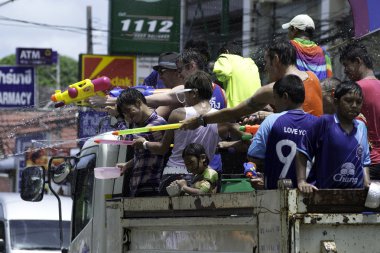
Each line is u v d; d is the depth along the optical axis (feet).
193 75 39.27
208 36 131.13
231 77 46.06
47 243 75.72
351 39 54.95
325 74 45.73
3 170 214.48
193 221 32.07
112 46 145.79
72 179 48.49
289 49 37.86
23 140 65.72
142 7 145.69
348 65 42.45
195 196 31.99
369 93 40.34
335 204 28.58
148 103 43.55
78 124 61.11
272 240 28.09
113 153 43.57
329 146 32.09
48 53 241.14
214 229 31.27
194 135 39.14
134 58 147.02
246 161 44.70
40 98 244.83
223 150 42.04
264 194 28.60
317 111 38.09
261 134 32.48
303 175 31.73
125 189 42.65
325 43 83.15
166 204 33.73
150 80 56.03
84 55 147.54
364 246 28.55
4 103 233.76
